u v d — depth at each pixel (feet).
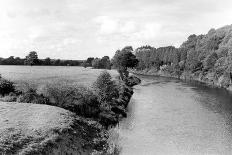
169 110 164.55
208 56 385.50
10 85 127.65
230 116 150.82
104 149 86.17
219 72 342.23
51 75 280.92
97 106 126.11
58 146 71.05
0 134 66.80
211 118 145.38
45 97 117.19
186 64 472.44
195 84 335.88
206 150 96.73
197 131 119.85
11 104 102.06
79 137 83.92
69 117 95.04
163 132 116.88
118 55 336.90
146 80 389.19
